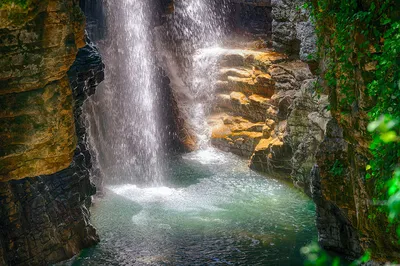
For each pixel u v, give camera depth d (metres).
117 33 23.53
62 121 9.23
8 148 8.81
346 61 8.68
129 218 17.83
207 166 22.86
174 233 16.80
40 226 14.26
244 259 15.26
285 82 22.31
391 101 7.72
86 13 23.02
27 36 8.36
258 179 21.31
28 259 13.86
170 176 21.84
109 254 15.38
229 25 31.11
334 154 10.93
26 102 8.68
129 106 23.30
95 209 18.47
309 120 18.91
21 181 14.04
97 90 22.09
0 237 12.66
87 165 16.73
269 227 17.19
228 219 17.83
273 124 22.20
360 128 8.73
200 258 15.30
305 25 17.22
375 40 8.06
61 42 8.69
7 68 8.38
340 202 10.98
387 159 7.79
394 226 8.39
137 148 23.16
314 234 16.58
